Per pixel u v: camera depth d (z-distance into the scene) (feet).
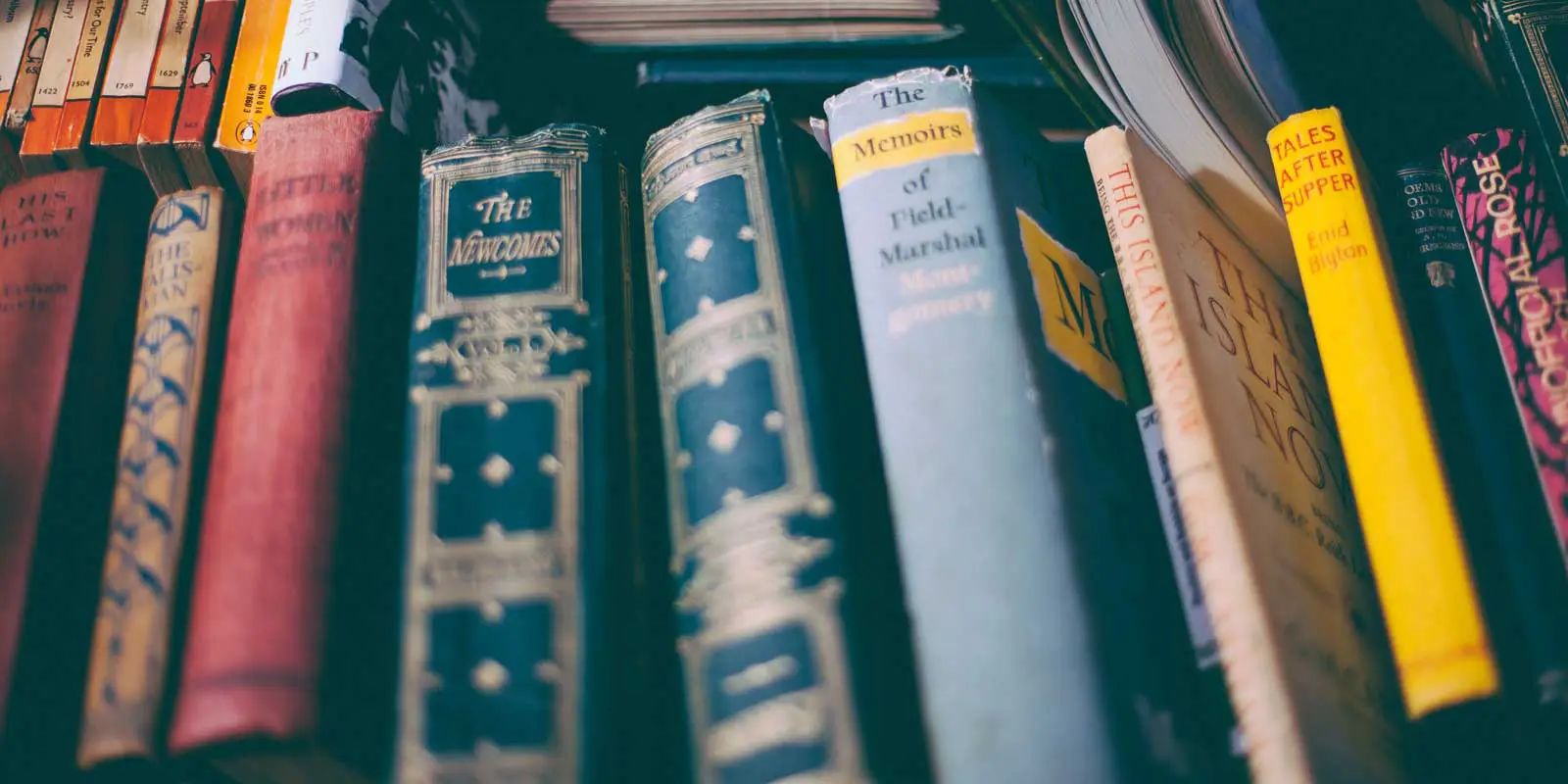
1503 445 1.68
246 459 1.70
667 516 1.70
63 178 1.93
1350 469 1.68
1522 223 1.76
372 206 1.84
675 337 1.76
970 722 1.56
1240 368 1.77
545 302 1.78
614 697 1.61
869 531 1.66
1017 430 1.65
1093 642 1.57
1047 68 1.95
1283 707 1.55
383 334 1.80
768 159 1.82
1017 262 1.75
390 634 1.67
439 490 1.69
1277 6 1.89
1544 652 1.59
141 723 1.64
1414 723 1.60
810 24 2.02
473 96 2.02
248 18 2.03
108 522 1.80
